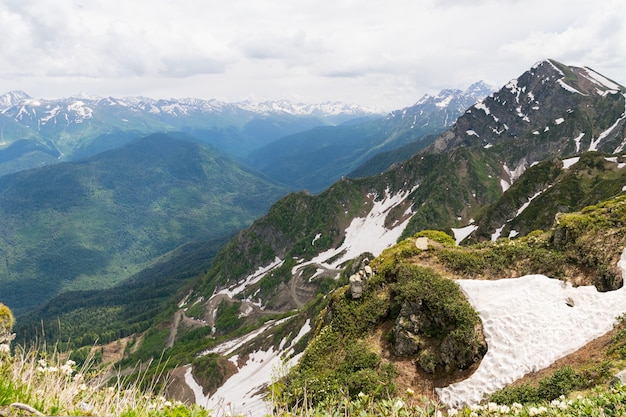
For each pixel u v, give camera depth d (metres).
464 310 28.89
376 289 36.91
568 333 23.83
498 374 24.45
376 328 34.19
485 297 29.98
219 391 84.00
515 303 27.84
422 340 29.91
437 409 8.55
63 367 6.38
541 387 19.78
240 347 110.62
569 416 9.66
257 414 28.12
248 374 87.06
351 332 34.53
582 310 25.02
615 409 9.49
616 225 30.69
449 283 32.12
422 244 39.19
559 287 28.08
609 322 22.91
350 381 27.84
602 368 18.56
